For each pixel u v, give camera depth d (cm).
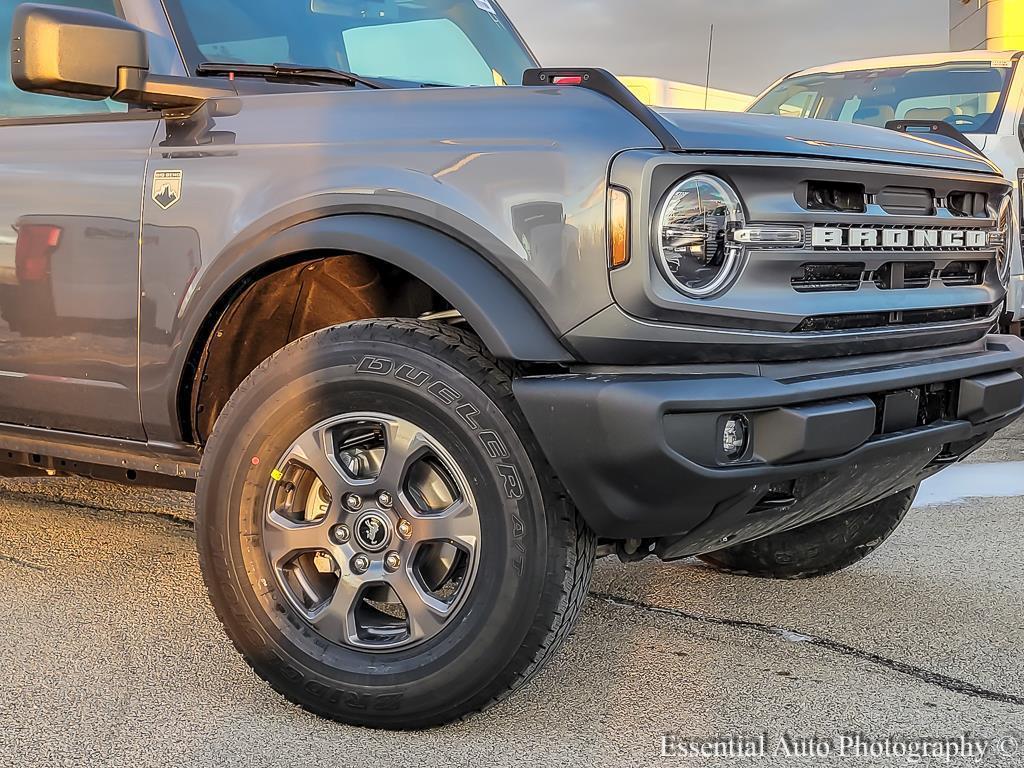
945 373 243
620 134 208
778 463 209
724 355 212
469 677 216
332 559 229
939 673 260
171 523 391
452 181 217
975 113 611
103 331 264
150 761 212
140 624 286
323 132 237
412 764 212
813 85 689
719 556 338
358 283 258
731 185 212
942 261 254
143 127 265
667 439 199
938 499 435
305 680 229
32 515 398
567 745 221
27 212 275
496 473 211
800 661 267
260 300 253
